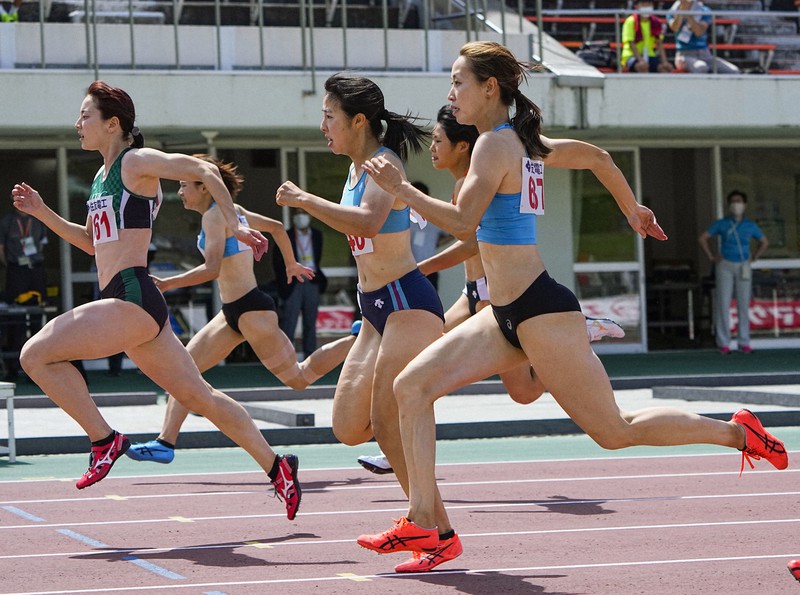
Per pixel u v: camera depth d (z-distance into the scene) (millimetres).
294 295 39438
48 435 24438
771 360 42625
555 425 26062
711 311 52031
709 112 41156
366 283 13227
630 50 43156
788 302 47906
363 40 39594
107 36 37156
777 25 51906
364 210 12336
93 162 41875
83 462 22531
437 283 42688
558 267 45281
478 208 11445
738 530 14781
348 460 22391
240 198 43688
